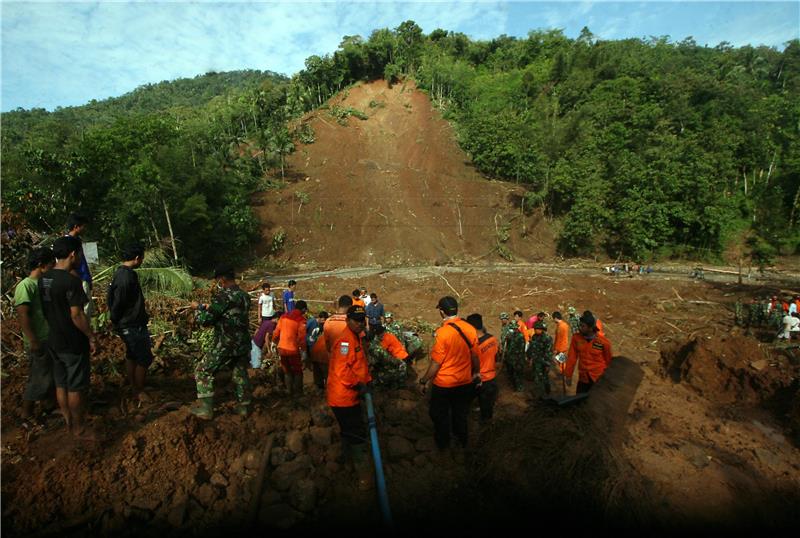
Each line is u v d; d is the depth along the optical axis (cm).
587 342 619
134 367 532
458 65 5344
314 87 5547
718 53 5831
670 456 483
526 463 423
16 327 662
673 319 1540
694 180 2980
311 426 531
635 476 424
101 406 514
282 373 740
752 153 3512
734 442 545
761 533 383
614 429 501
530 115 4059
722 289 2059
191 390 614
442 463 473
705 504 412
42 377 446
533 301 1758
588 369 617
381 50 5644
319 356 680
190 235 2453
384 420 577
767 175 3394
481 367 589
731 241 3108
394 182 3700
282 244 2962
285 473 426
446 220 3297
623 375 636
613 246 3047
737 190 3428
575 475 403
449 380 481
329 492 416
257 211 3144
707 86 3891
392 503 405
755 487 451
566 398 519
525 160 3516
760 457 510
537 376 793
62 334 408
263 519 364
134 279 522
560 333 885
